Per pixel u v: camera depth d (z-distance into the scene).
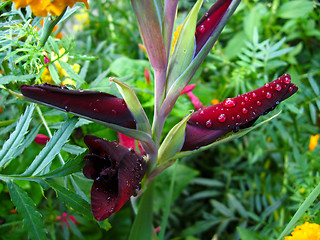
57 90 0.14
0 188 0.25
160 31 0.15
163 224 0.25
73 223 0.29
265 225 0.33
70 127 0.17
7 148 0.17
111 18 0.42
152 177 0.19
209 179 0.38
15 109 0.28
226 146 0.40
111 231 0.35
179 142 0.17
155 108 0.17
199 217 0.39
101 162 0.16
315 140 0.33
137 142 0.21
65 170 0.17
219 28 0.16
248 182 0.35
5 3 0.19
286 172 0.34
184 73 0.16
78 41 0.42
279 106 0.27
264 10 0.38
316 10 0.38
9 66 0.20
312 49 0.40
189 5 0.39
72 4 0.15
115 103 0.15
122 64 0.32
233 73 0.33
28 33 0.19
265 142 0.35
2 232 0.25
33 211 0.16
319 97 0.30
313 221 0.23
